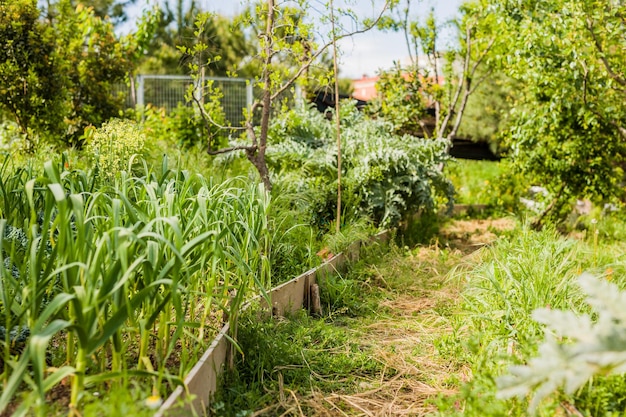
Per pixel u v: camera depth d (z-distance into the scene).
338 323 5.26
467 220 12.76
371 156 8.73
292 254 5.78
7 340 2.56
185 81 15.04
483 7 11.13
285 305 4.98
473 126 19.98
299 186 8.05
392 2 6.93
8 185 3.77
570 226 11.48
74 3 22.62
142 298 2.64
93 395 2.68
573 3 8.55
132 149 6.60
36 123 9.23
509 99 11.91
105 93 10.78
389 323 5.22
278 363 3.91
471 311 4.73
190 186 4.20
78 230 2.58
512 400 2.81
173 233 3.12
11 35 9.12
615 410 2.76
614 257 7.27
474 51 13.48
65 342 3.38
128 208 3.01
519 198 13.32
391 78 13.36
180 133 11.23
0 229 2.62
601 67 9.48
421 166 9.34
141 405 2.38
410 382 3.92
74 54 10.58
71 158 7.12
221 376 3.48
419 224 10.09
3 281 2.71
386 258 7.26
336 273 6.27
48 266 2.69
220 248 3.27
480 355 3.72
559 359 2.11
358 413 3.48
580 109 9.59
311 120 10.03
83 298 2.39
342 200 8.25
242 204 3.96
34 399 2.19
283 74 7.55
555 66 9.49
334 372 4.04
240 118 14.70
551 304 4.14
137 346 3.45
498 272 4.86
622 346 2.03
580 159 10.50
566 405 2.77
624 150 10.47
